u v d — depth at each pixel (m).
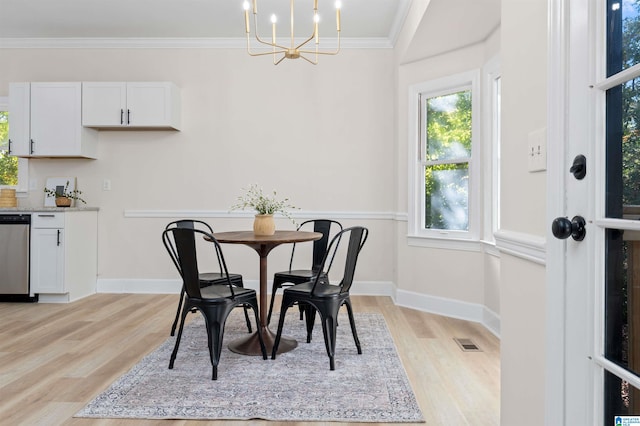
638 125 0.85
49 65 4.57
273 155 4.54
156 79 4.55
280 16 3.97
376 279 4.53
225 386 2.19
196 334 3.12
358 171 4.52
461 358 2.64
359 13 3.91
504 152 1.50
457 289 3.64
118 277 4.58
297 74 4.53
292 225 4.53
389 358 2.61
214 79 4.54
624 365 0.90
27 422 1.83
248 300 2.56
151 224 4.56
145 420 1.86
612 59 0.94
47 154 4.24
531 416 1.29
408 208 4.05
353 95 4.51
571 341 1.07
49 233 4.02
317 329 3.26
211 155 4.55
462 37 3.40
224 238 2.66
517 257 1.39
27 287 4.02
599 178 0.98
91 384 2.23
